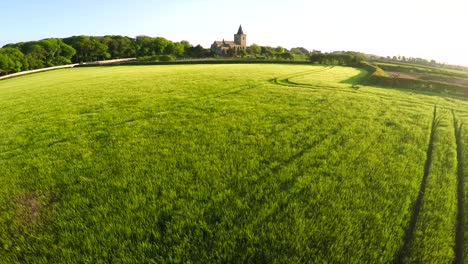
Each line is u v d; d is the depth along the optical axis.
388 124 12.77
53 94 23.17
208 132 11.17
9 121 14.55
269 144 9.84
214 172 7.62
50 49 110.19
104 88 24.72
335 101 17.59
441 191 6.87
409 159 8.76
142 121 12.99
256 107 15.49
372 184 7.08
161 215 5.76
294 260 4.60
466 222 5.70
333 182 7.11
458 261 4.82
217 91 20.81
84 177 7.47
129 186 6.96
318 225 5.44
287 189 6.79
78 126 12.62
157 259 4.64
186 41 156.12
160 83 26.30
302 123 12.48
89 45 121.81
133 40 146.88
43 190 6.93
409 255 4.84
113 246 4.93
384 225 5.52
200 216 5.69
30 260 4.70
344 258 4.67
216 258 4.66
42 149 9.81
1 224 5.64
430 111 16.16
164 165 8.13
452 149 9.68
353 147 9.61
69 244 5.03
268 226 5.37
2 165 8.57
